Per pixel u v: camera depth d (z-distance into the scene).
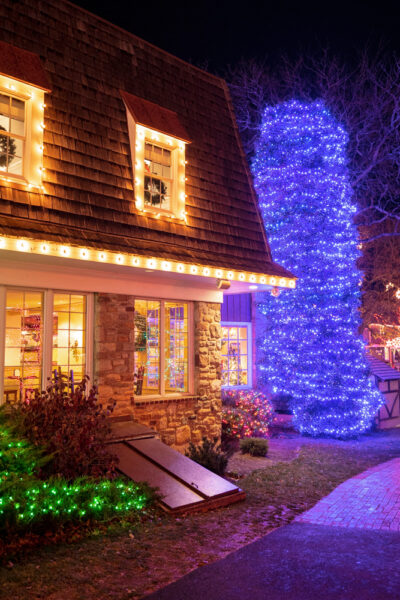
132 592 4.87
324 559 5.68
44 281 9.11
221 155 12.14
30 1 9.29
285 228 15.72
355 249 16.02
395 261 22.41
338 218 15.52
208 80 12.57
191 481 7.87
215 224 11.43
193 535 6.41
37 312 9.17
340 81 21.27
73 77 9.52
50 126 8.88
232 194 12.10
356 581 5.12
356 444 14.09
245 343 18.16
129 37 10.95
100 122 9.71
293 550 5.96
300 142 15.78
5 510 5.67
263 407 14.77
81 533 6.20
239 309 18.02
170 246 10.12
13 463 6.52
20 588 4.84
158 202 10.59
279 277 11.90
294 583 5.08
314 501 8.23
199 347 11.70
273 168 15.97
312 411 15.23
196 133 11.67
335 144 15.70
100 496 6.75
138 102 10.40
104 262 8.52
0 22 8.70
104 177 9.49
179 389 11.49
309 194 15.44
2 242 7.29
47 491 6.33
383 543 6.18
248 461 11.09
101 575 5.20
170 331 11.45
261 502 8.01
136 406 10.34
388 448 13.54
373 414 15.62
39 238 7.64
